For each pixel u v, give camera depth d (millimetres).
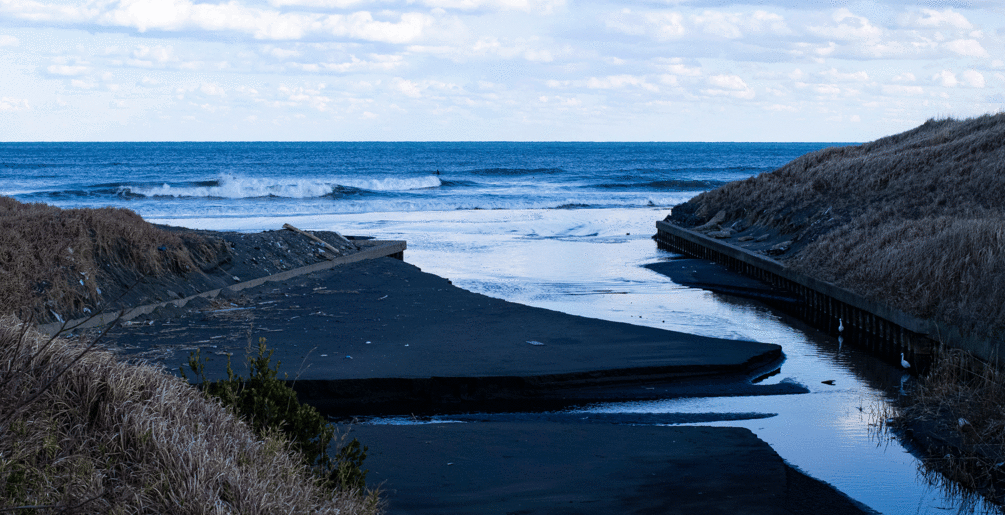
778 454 9195
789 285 22156
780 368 13805
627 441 9344
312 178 86375
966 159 25875
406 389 11344
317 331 14570
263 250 21453
